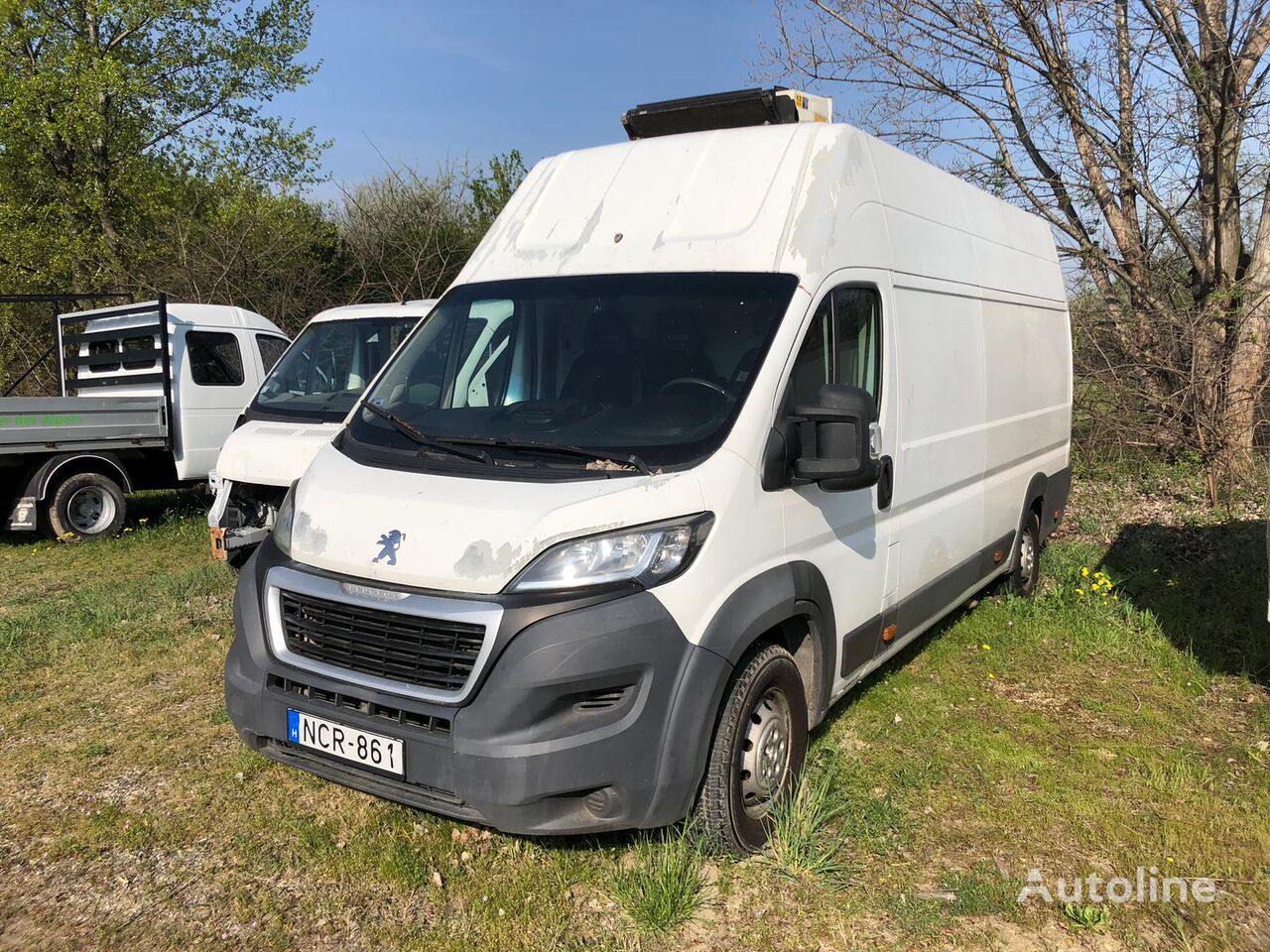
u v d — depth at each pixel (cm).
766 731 359
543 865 354
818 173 406
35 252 1811
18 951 307
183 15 1900
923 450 481
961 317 535
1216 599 660
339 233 1842
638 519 311
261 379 1062
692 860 343
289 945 312
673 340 369
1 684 527
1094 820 389
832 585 395
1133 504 1005
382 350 784
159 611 658
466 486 330
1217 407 1055
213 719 482
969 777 425
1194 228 1189
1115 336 1131
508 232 450
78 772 427
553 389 379
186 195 1962
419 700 307
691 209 408
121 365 1041
